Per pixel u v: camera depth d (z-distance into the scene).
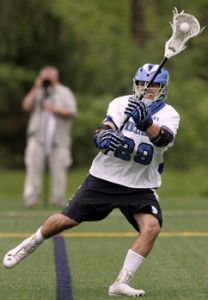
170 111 17.59
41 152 40.44
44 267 21.38
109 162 17.52
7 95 70.31
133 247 17.08
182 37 17.50
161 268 21.31
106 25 72.25
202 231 30.02
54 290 18.12
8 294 17.67
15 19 68.19
